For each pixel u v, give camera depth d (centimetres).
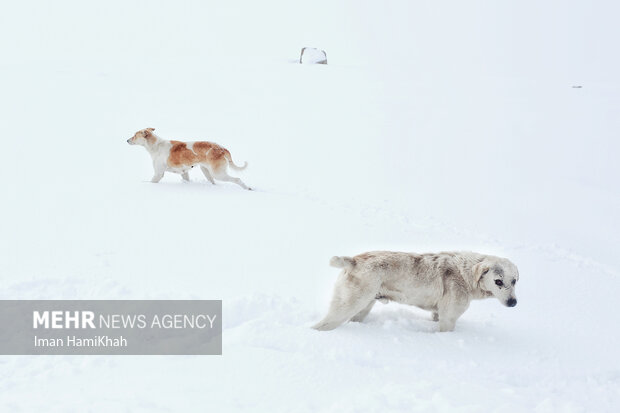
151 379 465
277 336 547
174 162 1177
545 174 1644
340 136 1950
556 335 632
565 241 1057
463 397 443
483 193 1386
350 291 582
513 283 599
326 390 456
